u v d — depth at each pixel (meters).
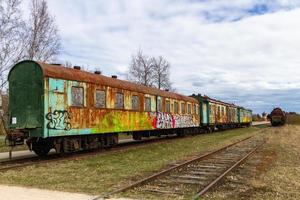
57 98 17.70
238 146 25.97
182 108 35.28
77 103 19.08
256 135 39.94
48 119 17.11
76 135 19.58
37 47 39.19
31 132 17.09
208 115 43.62
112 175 13.18
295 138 34.81
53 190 10.46
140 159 18.02
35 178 12.48
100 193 10.06
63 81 18.11
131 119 24.75
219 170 14.53
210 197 9.96
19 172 13.58
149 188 10.90
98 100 20.89
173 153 20.88
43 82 17.05
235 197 10.00
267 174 13.61
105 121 21.45
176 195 10.05
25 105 17.47
